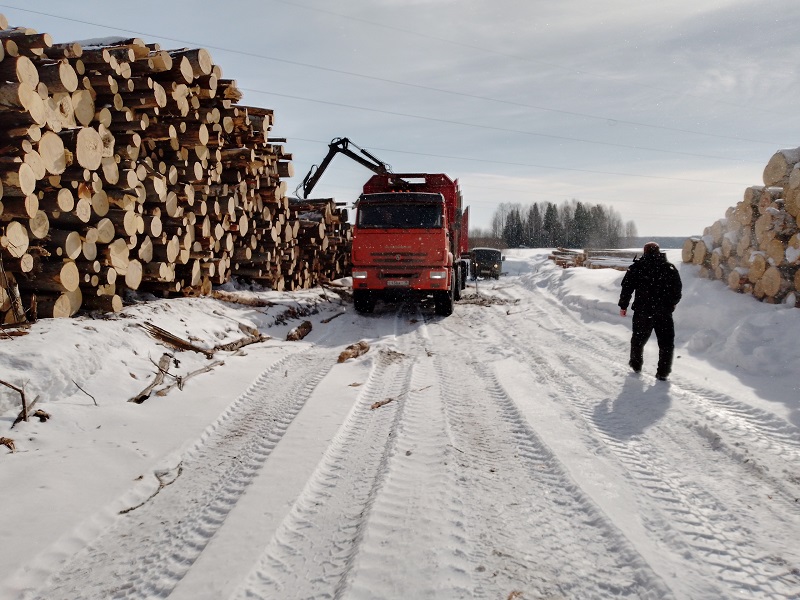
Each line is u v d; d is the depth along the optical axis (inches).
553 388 232.4
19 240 208.1
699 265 381.1
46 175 219.3
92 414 178.2
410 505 127.6
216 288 391.2
